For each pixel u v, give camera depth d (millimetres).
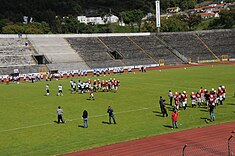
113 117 31547
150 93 48688
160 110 37031
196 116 33469
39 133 29031
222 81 57688
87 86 52844
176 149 22703
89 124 31719
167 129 28672
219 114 33844
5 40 95750
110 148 23828
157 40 114750
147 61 99000
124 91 51781
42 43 99250
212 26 159375
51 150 24078
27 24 145000
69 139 26781
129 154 22203
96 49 101688
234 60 105312
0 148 25031
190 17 166875
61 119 32500
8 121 34000
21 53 90812
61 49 97750
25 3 197875
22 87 61812
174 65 98812
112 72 84125
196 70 80562
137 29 170500
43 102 44656
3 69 80875
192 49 110562
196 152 21781
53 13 189875
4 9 187500
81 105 41688
